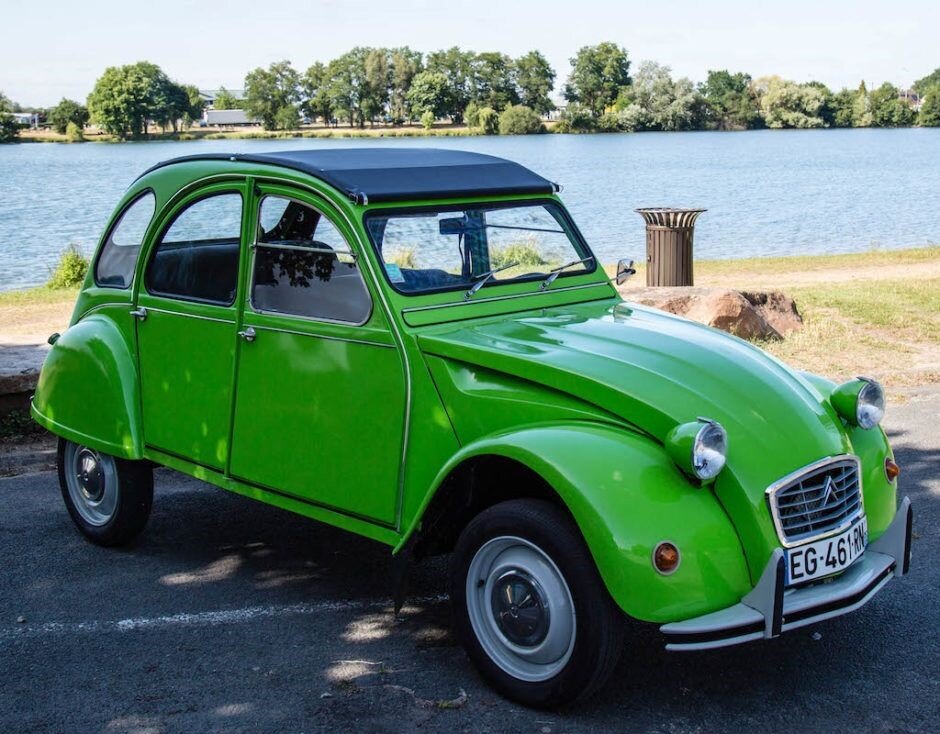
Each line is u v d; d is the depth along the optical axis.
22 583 5.46
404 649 4.64
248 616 5.02
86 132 198.88
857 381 4.53
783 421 4.17
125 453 5.52
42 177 82.81
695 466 3.78
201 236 5.21
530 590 4.01
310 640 4.75
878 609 5.01
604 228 36.88
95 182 76.06
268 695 4.23
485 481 4.44
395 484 4.48
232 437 5.10
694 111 190.88
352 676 4.39
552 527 3.88
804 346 11.09
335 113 189.50
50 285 22.52
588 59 189.88
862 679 4.32
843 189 59.16
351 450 4.62
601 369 4.18
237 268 5.03
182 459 5.38
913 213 43.75
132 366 5.62
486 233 5.03
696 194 55.88
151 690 4.29
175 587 5.39
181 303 5.26
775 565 3.78
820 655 4.54
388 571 5.61
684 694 4.21
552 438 3.96
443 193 4.87
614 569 3.68
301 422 4.79
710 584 3.78
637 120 189.75
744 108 194.38
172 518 6.51
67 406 5.86
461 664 4.49
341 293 4.63
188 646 4.69
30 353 9.60
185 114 188.75
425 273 4.70
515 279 5.07
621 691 4.23
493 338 4.48
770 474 3.95
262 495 5.00
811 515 4.04
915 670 4.39
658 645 4.64
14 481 7.31
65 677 4.41
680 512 3.79
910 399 9.08
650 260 13.03
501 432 4.15
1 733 3.96
